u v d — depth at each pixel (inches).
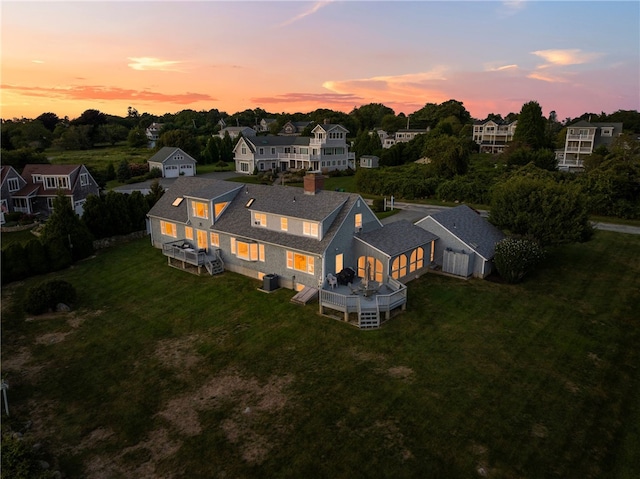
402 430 617.9
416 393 700.0
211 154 3964.1
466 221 1301.7
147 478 549.6
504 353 814.5
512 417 641.0
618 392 699.4
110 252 1515.7
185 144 3941.9
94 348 881.5
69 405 703.7
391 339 870.4
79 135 4756.4
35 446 601.3
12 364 825.5
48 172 2119.8
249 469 557.0
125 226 1632.6
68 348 883.4
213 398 708.7
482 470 545.0
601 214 1918.1
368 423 634.2
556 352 817.5
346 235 1109.1
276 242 1128.2
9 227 1786.4
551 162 2677.2
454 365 776.9
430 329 908.0
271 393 714.2
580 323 927.7
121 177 3034.0
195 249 1353.3
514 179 1369.3
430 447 584.4
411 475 539.8
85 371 800.9
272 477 543.5
